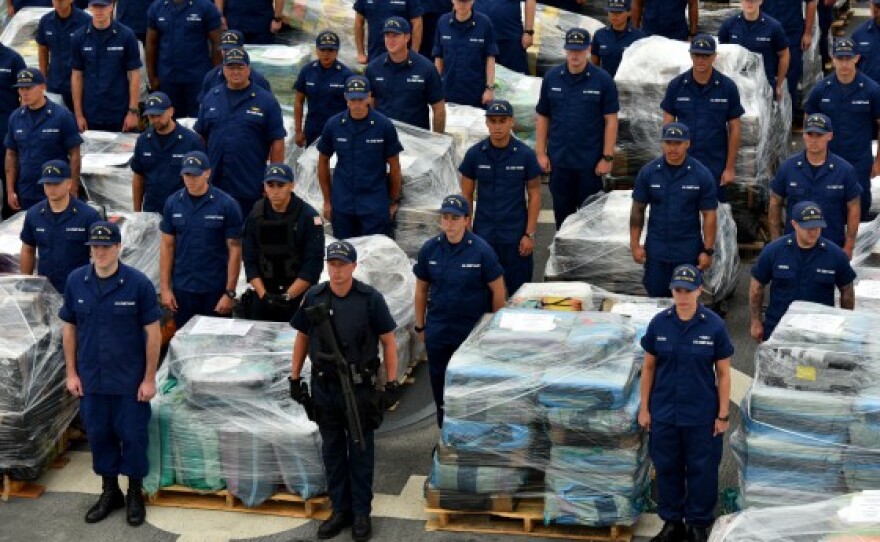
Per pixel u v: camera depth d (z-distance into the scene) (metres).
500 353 16.36
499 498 16.25
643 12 29.78
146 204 21.89
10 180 22.73
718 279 21.19
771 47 26.36
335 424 16.17
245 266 18.64
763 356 15.83
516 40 29.38
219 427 16.75
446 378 16.14
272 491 16.91
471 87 27.02
